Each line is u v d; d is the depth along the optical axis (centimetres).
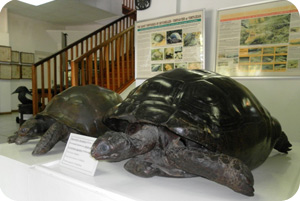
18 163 146
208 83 129
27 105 503
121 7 827
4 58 759
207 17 284
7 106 773
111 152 100
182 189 112
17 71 820
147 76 314
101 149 99
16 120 572
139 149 109
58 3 704
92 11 779
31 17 847
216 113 115
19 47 833
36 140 214
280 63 244
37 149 162
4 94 764
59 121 169
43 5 723
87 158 129
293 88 241
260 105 150
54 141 167
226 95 127
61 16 833
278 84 248
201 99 118
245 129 121
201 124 107
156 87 129
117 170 137
